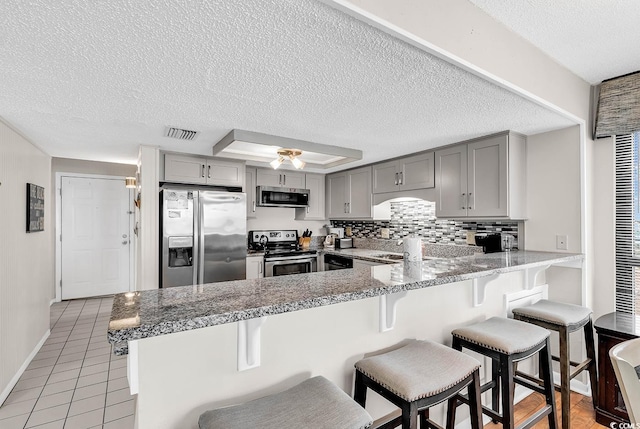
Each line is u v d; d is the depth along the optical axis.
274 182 4.36
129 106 2.00
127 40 1.26
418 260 2.01
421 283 1.45
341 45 1.31
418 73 1.56
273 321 1.27
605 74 2.24
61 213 4.76
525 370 2.37
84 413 2.14
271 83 1.67
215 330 1.14
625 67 2.13
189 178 3.46
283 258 4.10
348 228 4.97
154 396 1.04
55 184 4.72
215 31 1.21
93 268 4.95
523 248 2.74
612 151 2.38
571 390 2.43
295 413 1.00
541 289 2.50
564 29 1.69
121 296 1.20
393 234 4.21
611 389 2.00
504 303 2.21
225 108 2.05
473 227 3.25
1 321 2.27
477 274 1.67
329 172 4.68
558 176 2.51
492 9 1.53
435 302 1.83
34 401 2.28
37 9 1.06
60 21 1.13
